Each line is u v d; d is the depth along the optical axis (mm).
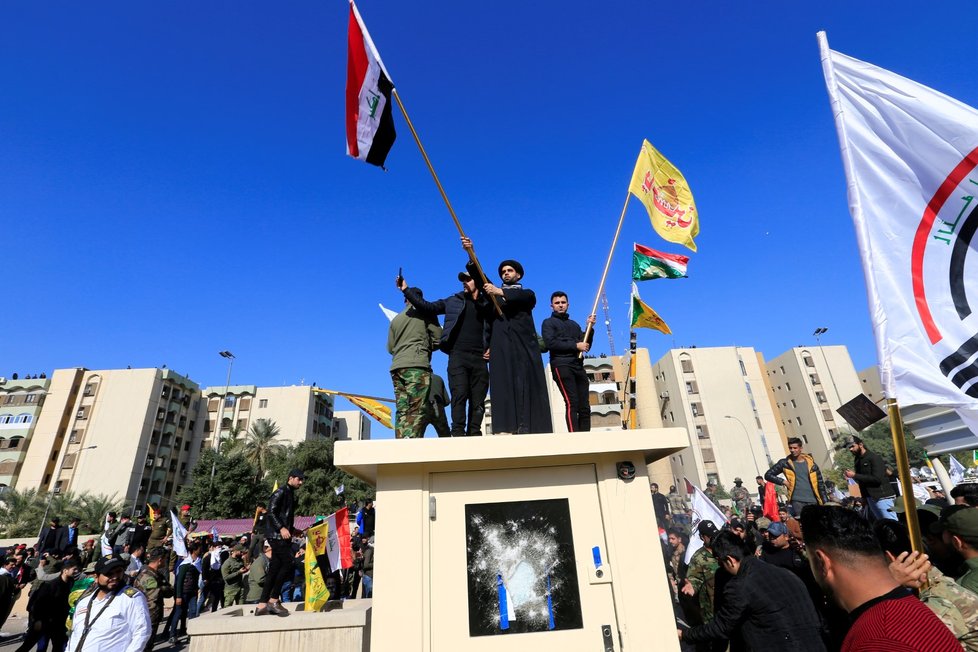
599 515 3998
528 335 5289
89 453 54781
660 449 4094
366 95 5348
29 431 54969
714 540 3939
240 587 12664
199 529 36594
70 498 46062
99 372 58969
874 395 65500
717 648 4402
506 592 3777
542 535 3934
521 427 4840
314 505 45531
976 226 3436
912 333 3375
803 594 3617
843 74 4039
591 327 6082
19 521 41812
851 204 3781
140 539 11234
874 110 3875
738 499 11508
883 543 3529
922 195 3623
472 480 4047
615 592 3775
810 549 2176
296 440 65812
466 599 3748
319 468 47406
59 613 8797
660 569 3834
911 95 3787
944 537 3520
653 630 3676
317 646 5145
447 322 5551
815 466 6902
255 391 69000
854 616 1964
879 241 3633
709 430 58656
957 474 15836
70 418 56625
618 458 4125
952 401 3113
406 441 3943
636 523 3936
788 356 66875
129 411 57125
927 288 3447
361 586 12680
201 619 5238
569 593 3797
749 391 62719
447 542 3877
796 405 65312
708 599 5480
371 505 14305
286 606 7051
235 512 43062
